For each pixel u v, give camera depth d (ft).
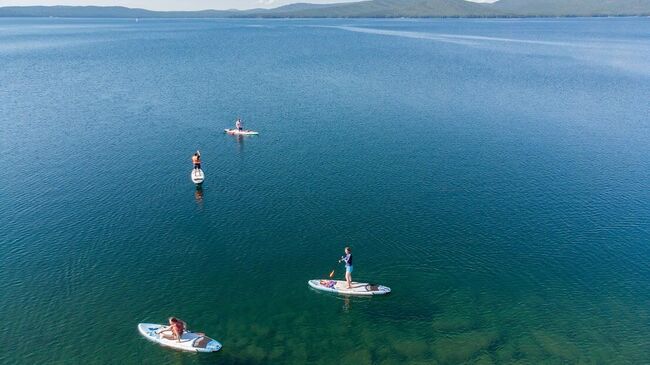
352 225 139.74
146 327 96.73
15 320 98.68
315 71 431.43
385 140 222.69
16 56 557.74
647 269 118.52
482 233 135.74
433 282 113.80
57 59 524.93
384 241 130.93
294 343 94.63
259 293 108.88
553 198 159.12
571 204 154.40
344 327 99.19
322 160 195.21
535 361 90.38
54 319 99.19
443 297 108.58
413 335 97.09
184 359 89.92
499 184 170.71
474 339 95.96
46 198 156.66
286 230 136.26
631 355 91.71
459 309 104.73
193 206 151.23
